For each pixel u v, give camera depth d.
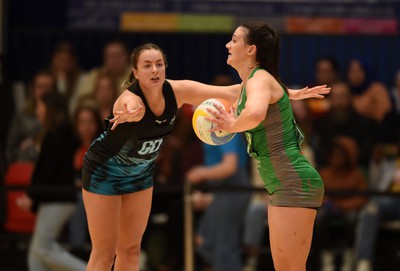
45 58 30.34
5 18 30.38
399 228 25.81
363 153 26.77
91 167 15.97
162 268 24.95
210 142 15.17
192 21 30.31
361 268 25.31
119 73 27.75
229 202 23.61
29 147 26.89
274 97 14.84
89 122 23.59
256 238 25.02
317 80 28.23
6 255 26.86
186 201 22.83
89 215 16.19
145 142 15.64
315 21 30.33
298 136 15.48
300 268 15.34
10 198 25.92
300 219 15.13
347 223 25.48
